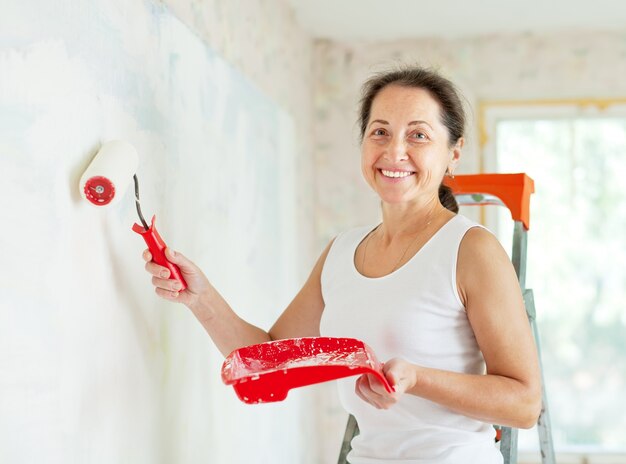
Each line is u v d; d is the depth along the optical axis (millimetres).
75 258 1410
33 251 1262
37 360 1270
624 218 4211
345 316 1654
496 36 4273
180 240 2027
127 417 1650
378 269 1674
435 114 1646
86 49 1474
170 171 1956
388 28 4152
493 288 1510
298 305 1900
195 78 2182
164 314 1881
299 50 3988
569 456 4090
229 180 2521
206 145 2273
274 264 3178
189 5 2186
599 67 4219
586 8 3857
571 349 4195
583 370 4176
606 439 4137
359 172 4355
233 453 2480
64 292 1365
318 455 4148
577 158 4238
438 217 1649
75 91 1423
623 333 4176
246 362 1376
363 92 1830
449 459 1545
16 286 1211
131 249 1686
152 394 1798
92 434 1476
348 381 1660
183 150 2059
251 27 2990
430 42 4316
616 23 4094
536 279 4234
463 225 1581
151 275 1802
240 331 1779
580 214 4230
